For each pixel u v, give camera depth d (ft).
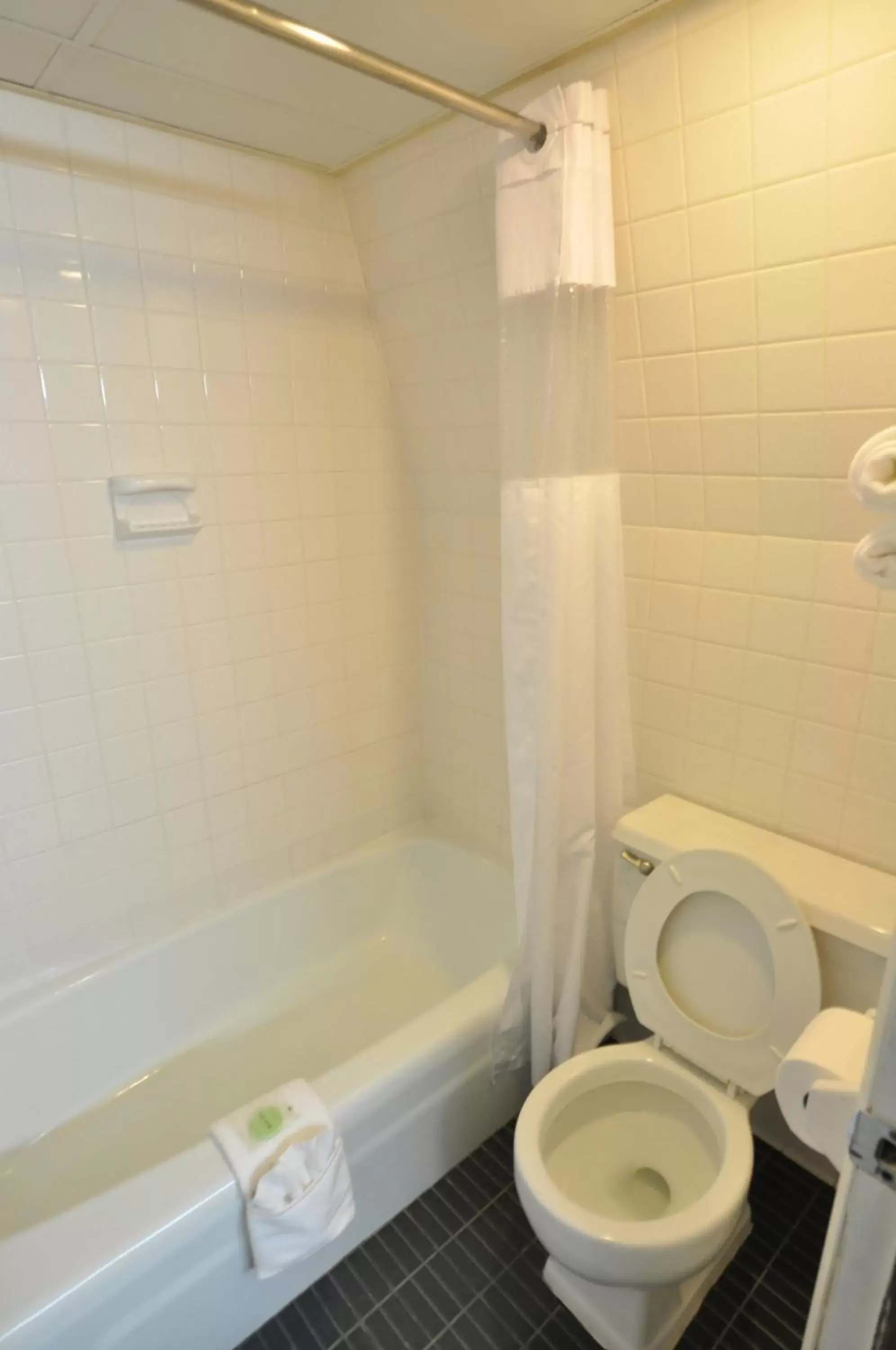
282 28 2.94
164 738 5.79
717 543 4.59
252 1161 3.94
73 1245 3.56
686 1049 4.60
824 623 4.26
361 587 6.72
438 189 5.03
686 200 3.85
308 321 5.86
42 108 4.44
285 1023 6.41
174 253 5.10
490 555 6.34
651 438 4.61
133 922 5.93
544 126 3.90
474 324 5.42
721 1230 3.66
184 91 4.35
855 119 3.22
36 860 5.34
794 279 3.66
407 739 7.47
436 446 6.38
